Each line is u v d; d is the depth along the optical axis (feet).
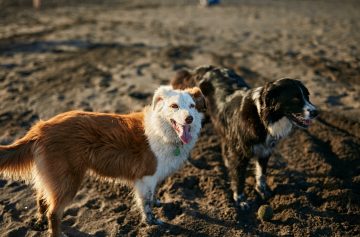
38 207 14.93
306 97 15.64
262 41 43.73
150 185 14.84
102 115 14.53
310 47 41.01
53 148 13.24
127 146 14.23
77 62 34.14
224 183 18.26
